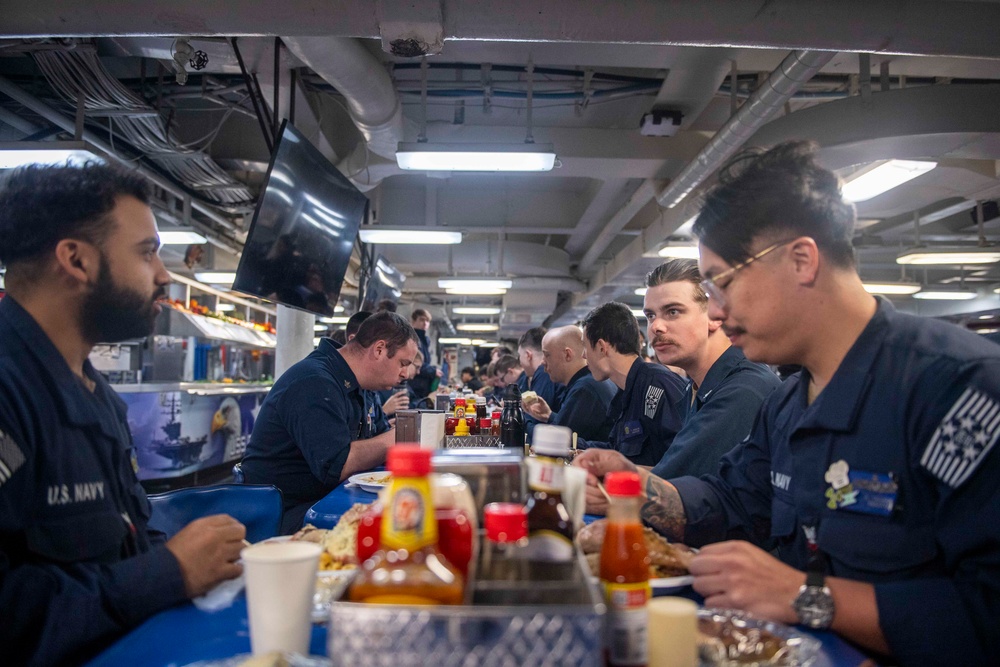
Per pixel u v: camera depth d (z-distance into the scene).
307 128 5.53
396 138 5.08
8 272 1.19
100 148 5.10
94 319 1.23
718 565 0.99
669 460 1.86
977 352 1.00
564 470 0.88
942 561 0.99
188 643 0.88
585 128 6.64
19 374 1.07
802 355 1.18
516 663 0.57
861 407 1.08
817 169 1.14
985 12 3.21
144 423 6.22
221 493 1.73
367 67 4.24
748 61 4.93
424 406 6.89
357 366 2.87
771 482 1.37
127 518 1.25
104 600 0.97
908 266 13.21
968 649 0.86
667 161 6.66
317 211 4.29
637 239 10.32
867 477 1.05
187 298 8.66
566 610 0.57
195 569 1.05
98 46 4.30
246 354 11.27
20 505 1.01
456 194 10.22
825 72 5.41
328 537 1.21
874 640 0.90
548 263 12.92
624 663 0.71
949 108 4.77
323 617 0.92
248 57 4.40
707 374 2.10
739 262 1.14
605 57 4.84
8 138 5.59
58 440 1.09
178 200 7.18
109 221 1.20
